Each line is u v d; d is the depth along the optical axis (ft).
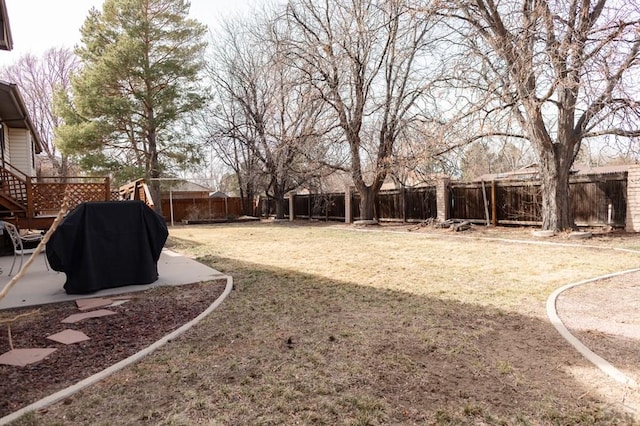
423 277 18.31
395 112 44.42
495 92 28.48
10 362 9.39
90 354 9.86
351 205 55.72
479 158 44.34
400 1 34.96
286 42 45.85
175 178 66.69
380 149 46.26
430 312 12.86
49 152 97.50
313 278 18.61
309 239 36.65
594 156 34.01
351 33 44.47
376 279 18.12
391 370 8.66
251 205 79.36
